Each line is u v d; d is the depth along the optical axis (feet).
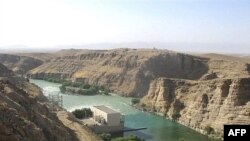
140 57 629.10
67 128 234.17
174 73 601.62
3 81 214.07
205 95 361.30
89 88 574.97
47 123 191.72
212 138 314.55
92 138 231.71
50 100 370.53
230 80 340.59
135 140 272.72
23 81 380.78
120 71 619.26
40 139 156.87
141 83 570.46
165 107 407.03
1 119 139.85
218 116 331.16
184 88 402.31
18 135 138.82
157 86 440.45
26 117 170.30
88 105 459.73
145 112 423.64
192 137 320.09
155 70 599.16
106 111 342.03
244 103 319.06
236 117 313.53
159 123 370.94
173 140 308.40
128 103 485.56
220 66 577.84
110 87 599.16
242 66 546.67
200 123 345.72
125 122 371.35
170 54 620.90
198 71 592.60
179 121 374.63
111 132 329.72
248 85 325.83
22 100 195.62
